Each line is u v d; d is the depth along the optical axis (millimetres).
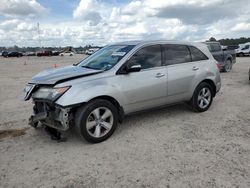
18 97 9258
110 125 5020
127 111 5324
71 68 5590
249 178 3545
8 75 16812
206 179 3545
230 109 6973
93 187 3449
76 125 4707
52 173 3822
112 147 4664
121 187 3428
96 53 6211
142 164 4012
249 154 4266
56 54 71625
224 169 3793
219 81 6949
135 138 5051
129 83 5207
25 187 3486
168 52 5965
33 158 4312
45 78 4906
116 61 5281
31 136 5293
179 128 5551
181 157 4203
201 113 6605
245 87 10234
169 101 5996
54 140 5035
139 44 5590
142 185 3453
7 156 4402
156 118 6230
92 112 4746
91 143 4836
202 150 4445
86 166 4004
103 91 4820
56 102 4539
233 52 16125
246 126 5621
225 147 4547
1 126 5953
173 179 3568
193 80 6270
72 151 4543
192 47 6488
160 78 5660
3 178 3713
